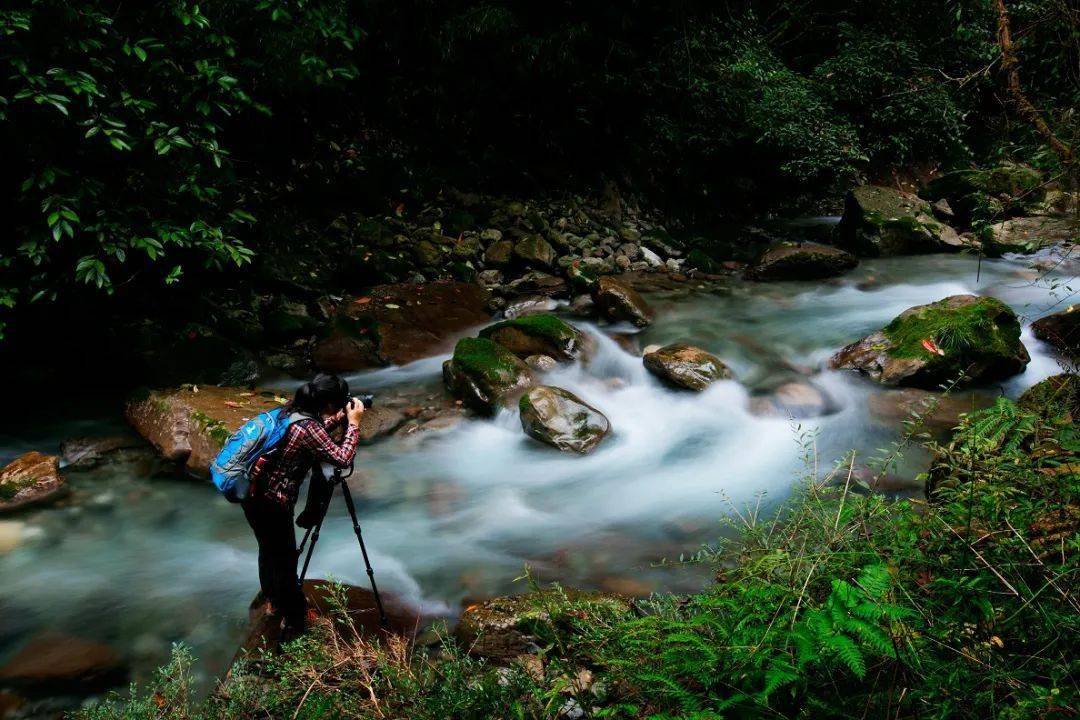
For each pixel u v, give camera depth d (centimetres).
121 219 599
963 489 302
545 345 779
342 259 949
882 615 248
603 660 297
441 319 884
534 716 289
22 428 658
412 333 845
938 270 1062
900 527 302
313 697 312
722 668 255
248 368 747
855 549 296
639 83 1230
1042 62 553
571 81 1180
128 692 375
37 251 591
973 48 1278
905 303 935
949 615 257
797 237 1283
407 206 1082
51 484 563
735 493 566
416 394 733
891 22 1399
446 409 705
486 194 1156
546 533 521
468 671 326
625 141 1293
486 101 1188
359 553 496
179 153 616
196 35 609
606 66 1193
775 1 1530
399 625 413
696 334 852
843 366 739
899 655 242
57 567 482
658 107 1299
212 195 655
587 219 1166
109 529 527
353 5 1037
